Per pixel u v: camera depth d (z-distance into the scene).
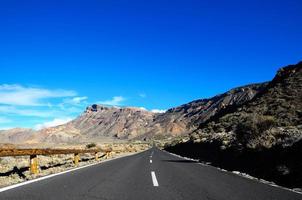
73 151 22.64
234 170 21.03
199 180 14.35
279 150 18.27
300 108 45.28
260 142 21.70
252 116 27.78
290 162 16.25
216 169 20.50
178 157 39.19
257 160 20.22
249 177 16.08
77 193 10.26
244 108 65.56
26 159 24.78
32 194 9.77
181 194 10.55
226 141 32.72
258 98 65.81
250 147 22.91
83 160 30.27
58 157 31.67
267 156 19.27
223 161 26.58
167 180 14.22
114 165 23.09
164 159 32.84
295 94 54.31
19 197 9.23
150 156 40.69
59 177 14.53
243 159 22.64
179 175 16.42
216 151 33.34
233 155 25.67
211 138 44.03
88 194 10.15
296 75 65.12
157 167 21.55
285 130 24.05
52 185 11.83
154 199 9.63
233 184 13.14
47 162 24.22
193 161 29.69
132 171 18.39
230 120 61.34
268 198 10.02
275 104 52.91
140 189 11.51
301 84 58.44
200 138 56.12
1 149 12.67
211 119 93.56
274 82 70.88
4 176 14.18
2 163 21.22
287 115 43.22
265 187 12.41
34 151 15.46
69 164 23.38
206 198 9.88
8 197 9.20
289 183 14.26
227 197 10.09
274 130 24.39
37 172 15.63
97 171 17.98
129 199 9.55
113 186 12.09
